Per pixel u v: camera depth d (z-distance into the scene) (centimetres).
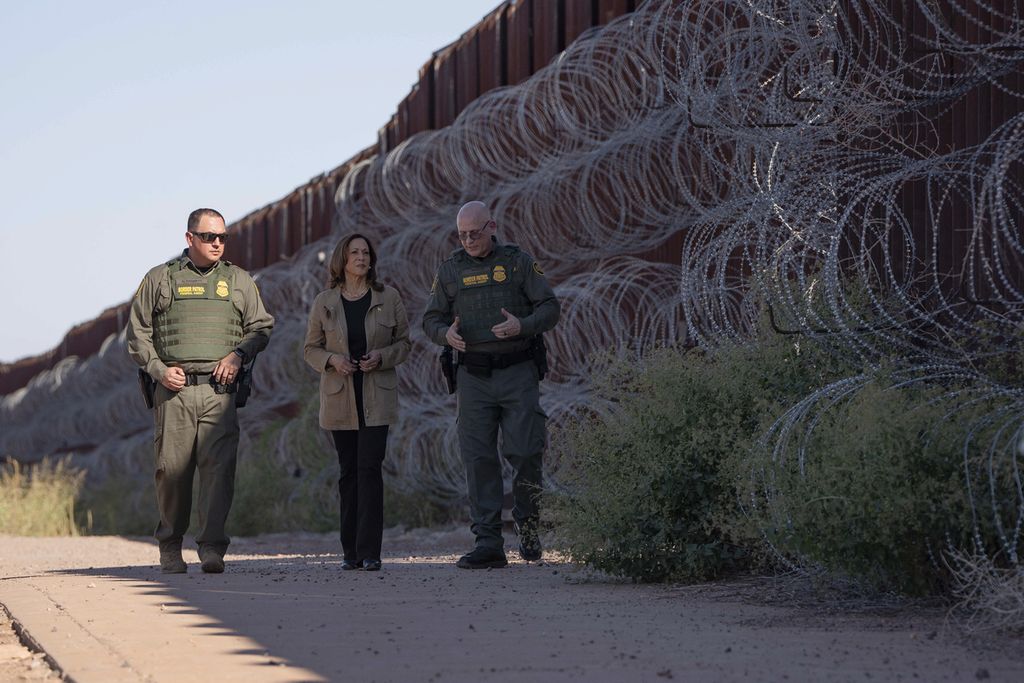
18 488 3697
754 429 1143
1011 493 878
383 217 2553
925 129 1303
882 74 1235
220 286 1498
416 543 2112
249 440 3434
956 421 928
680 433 1175
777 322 1246
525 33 2422
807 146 1319
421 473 2350
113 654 785
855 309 1218
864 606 933
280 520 2923
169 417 1462
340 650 781
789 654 730
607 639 802
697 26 1469
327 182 3516
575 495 1223
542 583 1205
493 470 1427
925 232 1284
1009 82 1191
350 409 1439
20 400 5912
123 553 2108
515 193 2055
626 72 1845
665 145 1792
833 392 1028
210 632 876
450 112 2739
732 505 1114
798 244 1333
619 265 1866
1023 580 807
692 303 1617
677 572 1148
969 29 1248
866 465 907
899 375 1048
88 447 5331
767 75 1464
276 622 927
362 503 1423
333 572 1405
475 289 1430
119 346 4541
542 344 1445
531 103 2009
